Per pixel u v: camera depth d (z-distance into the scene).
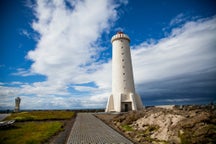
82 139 13.67
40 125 22.55
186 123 13.25
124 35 54.38
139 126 19.05
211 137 11.52
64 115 36.72
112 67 54.06
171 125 14.31
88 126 21.39
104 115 39.25
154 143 12.31
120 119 25.05
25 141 13.17
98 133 16.30
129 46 55.38
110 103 50.59
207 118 13.28
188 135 12.04
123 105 49.06
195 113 15.65
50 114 38.34
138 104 51.09
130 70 52.69
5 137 14.73
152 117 18.84
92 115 40.34
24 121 28.73
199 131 11.99
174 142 12.21
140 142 12.68
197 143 11.24
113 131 17.45
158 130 15.09
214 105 25.14
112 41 55.75
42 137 14.45
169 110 20.30
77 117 35.19
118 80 51.09
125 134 15.95
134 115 24.61
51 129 18.67
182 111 18.47
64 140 13.52
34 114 37.78
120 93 49.28
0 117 36.22
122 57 52.62
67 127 20.73
